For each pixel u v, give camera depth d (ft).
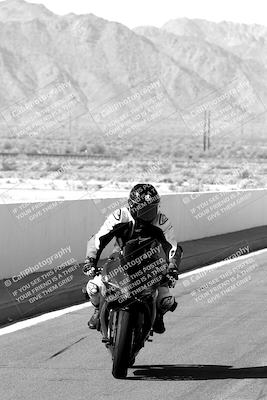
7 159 578.66
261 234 191.01
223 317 97.14
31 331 87.61
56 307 103.60
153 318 68.64
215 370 71.05
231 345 81.46
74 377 67.87
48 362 73.20
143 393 63.26
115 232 67.82
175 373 69.82
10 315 94.43
